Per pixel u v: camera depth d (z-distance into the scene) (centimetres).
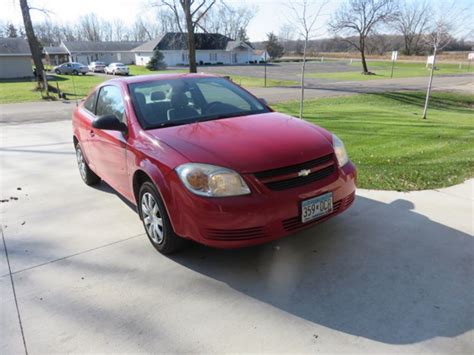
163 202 295
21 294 276
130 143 334
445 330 225
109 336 231
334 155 305
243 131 313
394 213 381
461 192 432
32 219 406
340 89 2197
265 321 239
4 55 3900
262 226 264
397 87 2298
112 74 4369
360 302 253
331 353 211
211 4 2094
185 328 235
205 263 308
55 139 848
